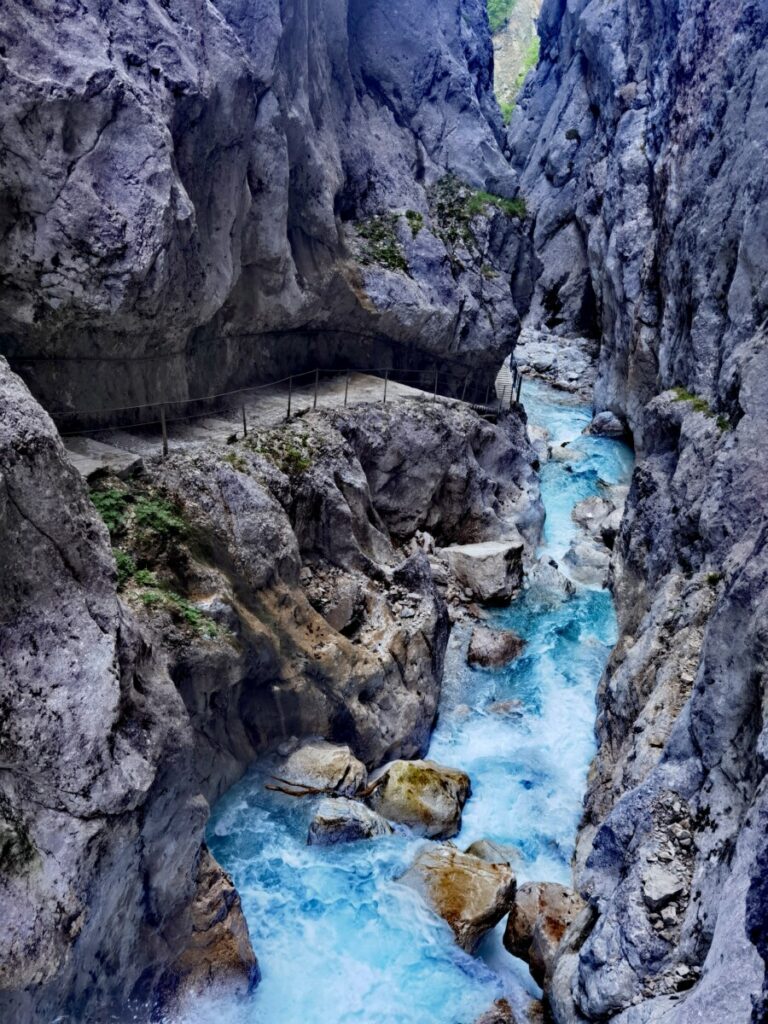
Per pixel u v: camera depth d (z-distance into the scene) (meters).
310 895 9.15
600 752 11.43
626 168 26.34
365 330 18.48
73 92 9.21
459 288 20.33
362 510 13.95
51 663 5.88
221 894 7.78
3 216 9.36
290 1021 7.78
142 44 10.52
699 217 16.20
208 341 13.99
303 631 11.09
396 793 10.47
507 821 10.79
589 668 14.18
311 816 10.05
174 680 8.77
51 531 6.05
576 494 21.59
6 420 5.70
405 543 16.55
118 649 6.55
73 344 10.87
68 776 5.78
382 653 11.97
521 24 69.25
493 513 17.91
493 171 24.16
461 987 8.24
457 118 23.59
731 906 5.21
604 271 28.56
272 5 13.30
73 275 9.91
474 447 18.45
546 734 12.55
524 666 14.23
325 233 16.73
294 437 13.49
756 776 6.02
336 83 19.56
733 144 14.92
